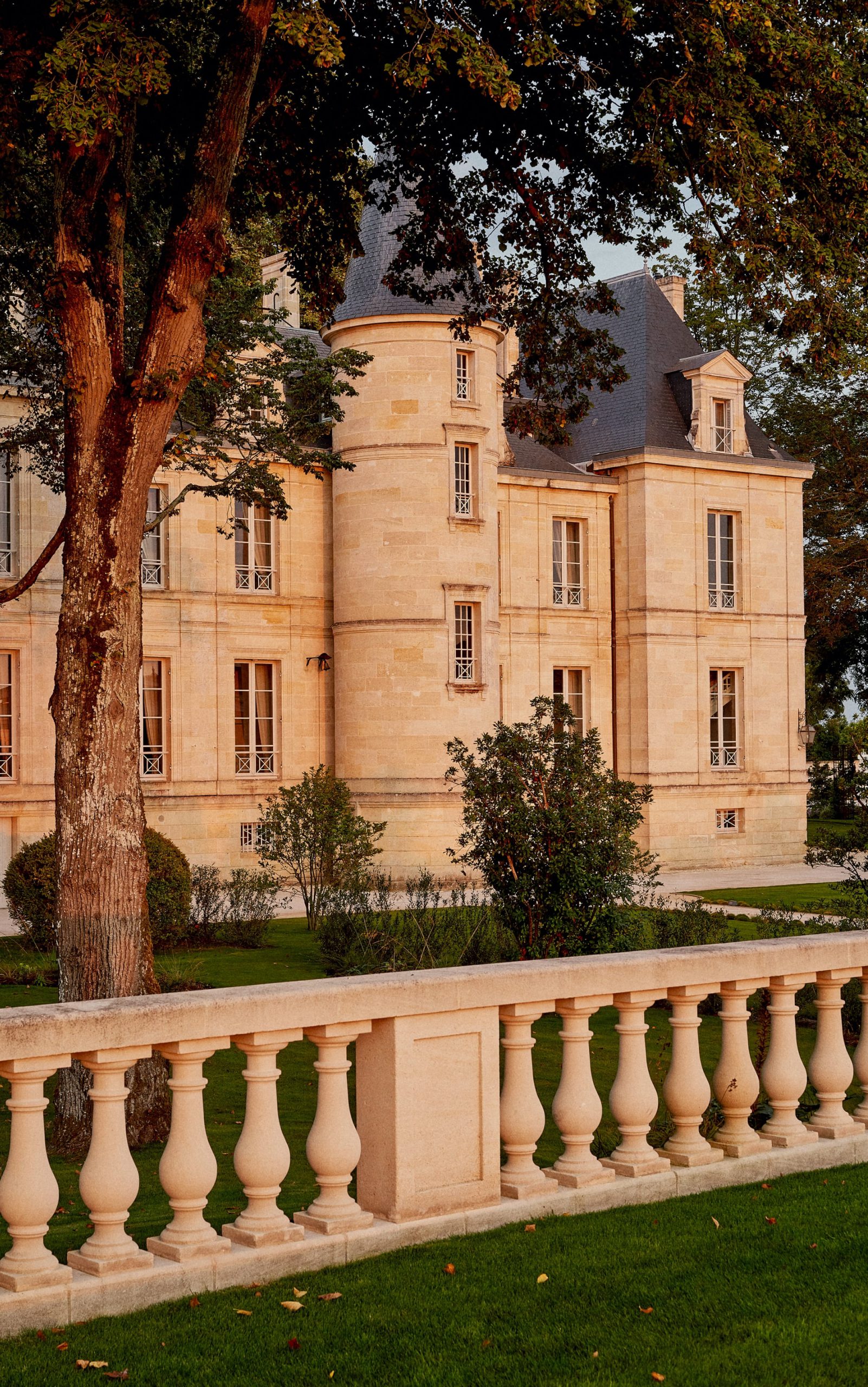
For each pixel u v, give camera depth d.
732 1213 6.77
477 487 35.53
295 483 36.03
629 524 41.06
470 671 35.47
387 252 34.94
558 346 16.97
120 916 11.41
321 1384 4.79
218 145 10.94
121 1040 5.53
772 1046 7.93
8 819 30.61
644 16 12.11
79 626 11.32
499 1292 5.63
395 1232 6.19
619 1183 6.99
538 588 40.25
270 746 35.75
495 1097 6.63
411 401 34.66
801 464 43.56
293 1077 13.39
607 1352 5.06
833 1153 7.89
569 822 16.89
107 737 11.39
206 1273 5.68
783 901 29.16
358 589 35.06
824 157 12.22
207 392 22.30
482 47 10.84
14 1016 5.33
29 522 30.67
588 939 17.00
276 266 39.38
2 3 10.99
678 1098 7.37
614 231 15.09
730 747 42.47
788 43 11.63
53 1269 5.39
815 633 52.50
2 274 16.83
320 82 13.82
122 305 11.50
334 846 24.70
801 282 13.34
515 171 14.69
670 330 44.09
